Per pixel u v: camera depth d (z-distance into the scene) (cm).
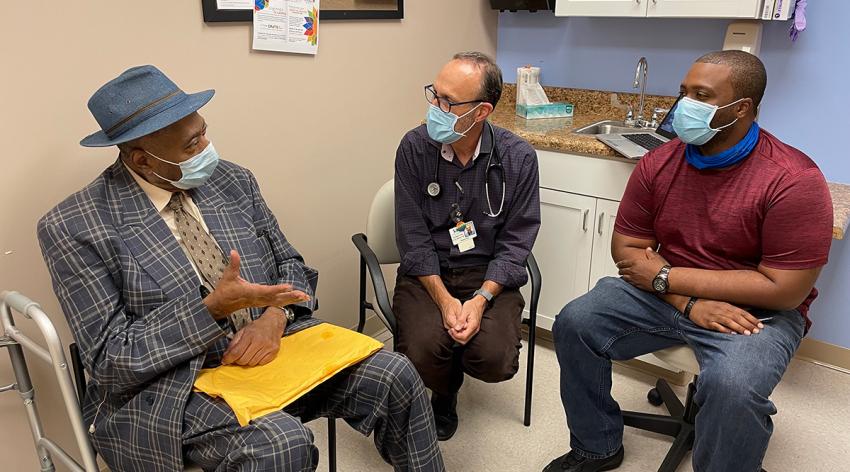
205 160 139
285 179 210
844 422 207
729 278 154
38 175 148
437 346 174
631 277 171
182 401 128
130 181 141
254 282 153
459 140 180
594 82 274
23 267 150
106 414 137
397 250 205
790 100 225
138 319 135
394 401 148
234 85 186
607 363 174
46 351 134
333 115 223
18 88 141
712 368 147
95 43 152
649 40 253
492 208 189
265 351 142
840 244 226
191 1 170
